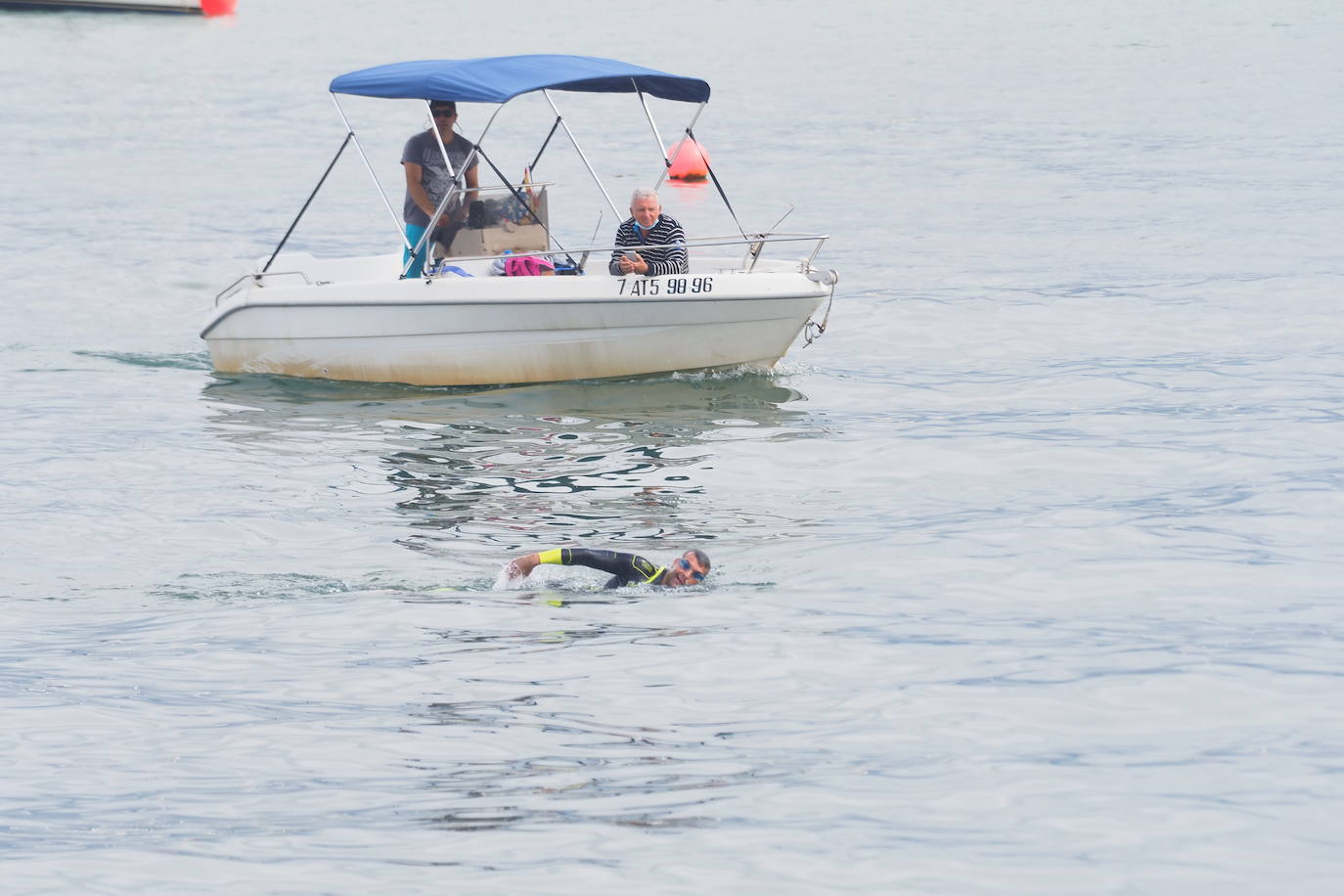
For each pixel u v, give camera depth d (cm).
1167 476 4031
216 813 2103
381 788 2184
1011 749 2298
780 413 4816
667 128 12850
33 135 12169
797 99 14525
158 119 13175
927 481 4053
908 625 2927
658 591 3191
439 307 5044
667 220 5025
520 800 2128
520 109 14412
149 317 6469
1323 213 8550
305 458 4356
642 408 4875
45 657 2825
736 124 13000
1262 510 3684
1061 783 2156
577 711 2503
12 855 1961
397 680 2670
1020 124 12712
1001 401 4938
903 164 10838
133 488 4044
